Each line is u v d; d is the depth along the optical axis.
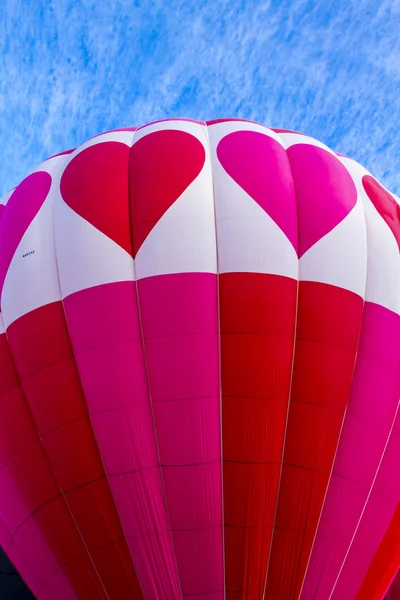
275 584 8.36
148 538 8.38
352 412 9.02
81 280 9.25
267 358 8.85
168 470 8.52
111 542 8.47
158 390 8.72
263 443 8.65
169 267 9.09
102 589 8.41
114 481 8.59
